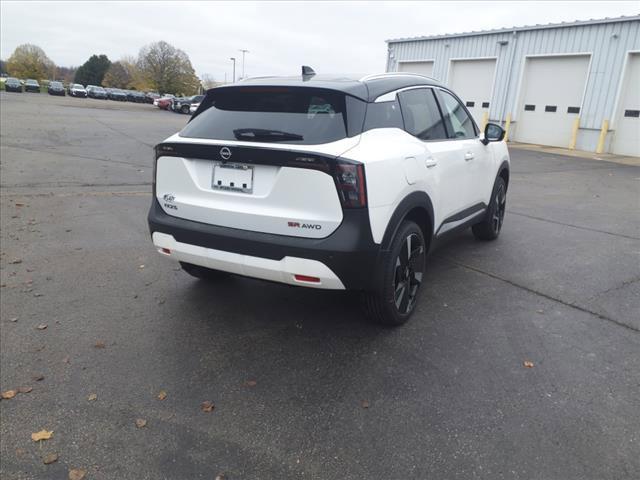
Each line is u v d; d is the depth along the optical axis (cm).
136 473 224
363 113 317
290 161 286
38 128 1845
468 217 480
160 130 2058
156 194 349
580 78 1816
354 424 256
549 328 359
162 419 259
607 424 255
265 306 394
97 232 585
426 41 2372
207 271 422
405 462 230
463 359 317
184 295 412
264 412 265
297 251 289
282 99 329
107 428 252
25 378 293
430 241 388
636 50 1622
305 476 222
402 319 357
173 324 362
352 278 295
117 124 2303
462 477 221
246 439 245
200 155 317
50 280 438
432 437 246
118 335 345
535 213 744
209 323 364
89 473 223
